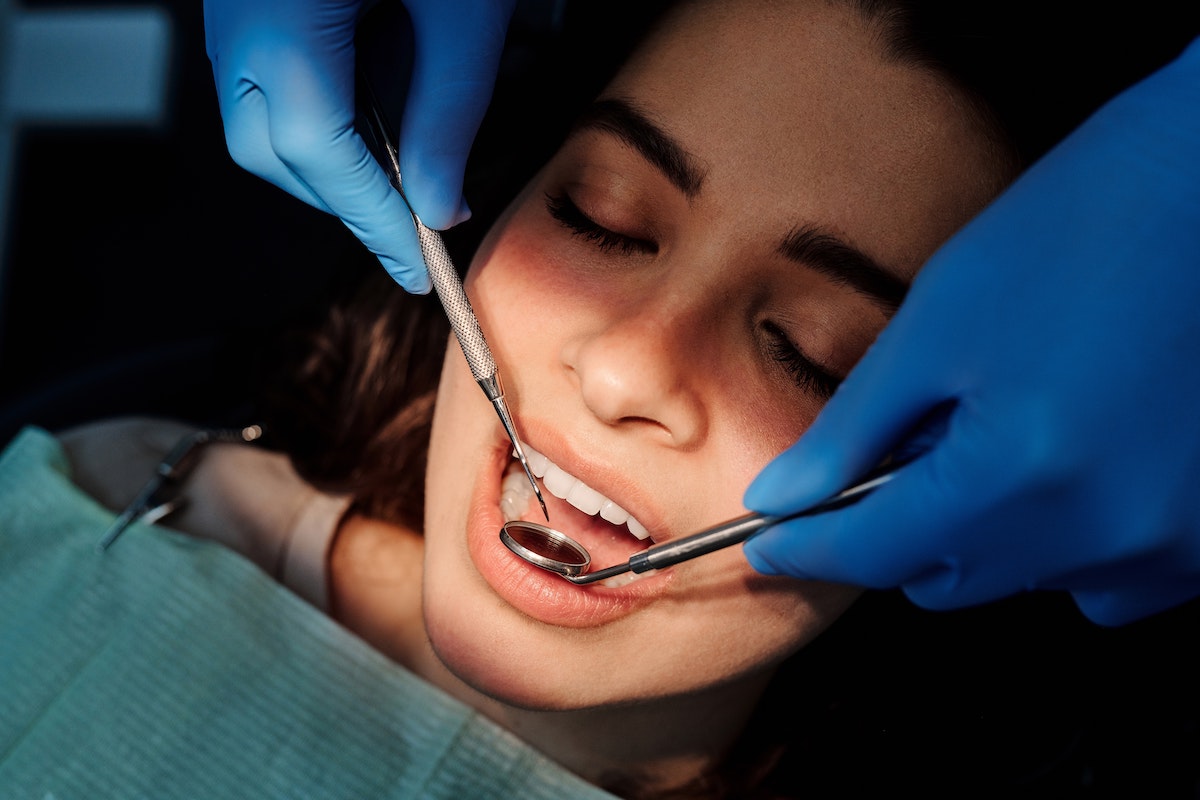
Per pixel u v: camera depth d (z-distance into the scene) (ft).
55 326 7.39
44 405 4.78
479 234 4.37
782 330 2.86
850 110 2.75
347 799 3.45
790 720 4.02
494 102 4.37
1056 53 2.78
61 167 7.48
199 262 7.49
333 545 4.17
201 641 3.69
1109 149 2.51
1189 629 4.44
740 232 2.77
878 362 2.53
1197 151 2.46
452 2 2.98
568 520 3.62
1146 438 2.38
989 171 2.83
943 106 2.76
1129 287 2.39
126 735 3.58
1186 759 4.60
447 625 3.16
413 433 4.28
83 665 3.69
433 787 3.44
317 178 2.91
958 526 2.48
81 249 7.46
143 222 7.51
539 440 3.02
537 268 3.09
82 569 3.81
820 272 2.76
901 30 2.72
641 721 3.63
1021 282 2.45
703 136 2.77
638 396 2.71
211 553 3.81
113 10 7.50
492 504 3.17
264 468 4.30
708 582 3.01
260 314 7.48
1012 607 4.02
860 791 4.15
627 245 3.04
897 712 4.09
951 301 2.49
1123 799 4.64
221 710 3.59
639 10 3.10
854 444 2.51
